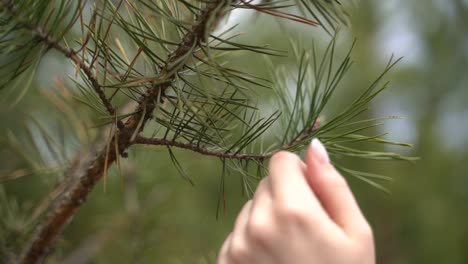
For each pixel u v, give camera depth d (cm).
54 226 54
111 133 49
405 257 181
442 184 182
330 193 45
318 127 54
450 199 183
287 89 59
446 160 185
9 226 62
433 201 178
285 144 54
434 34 185
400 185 172
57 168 64
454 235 180
